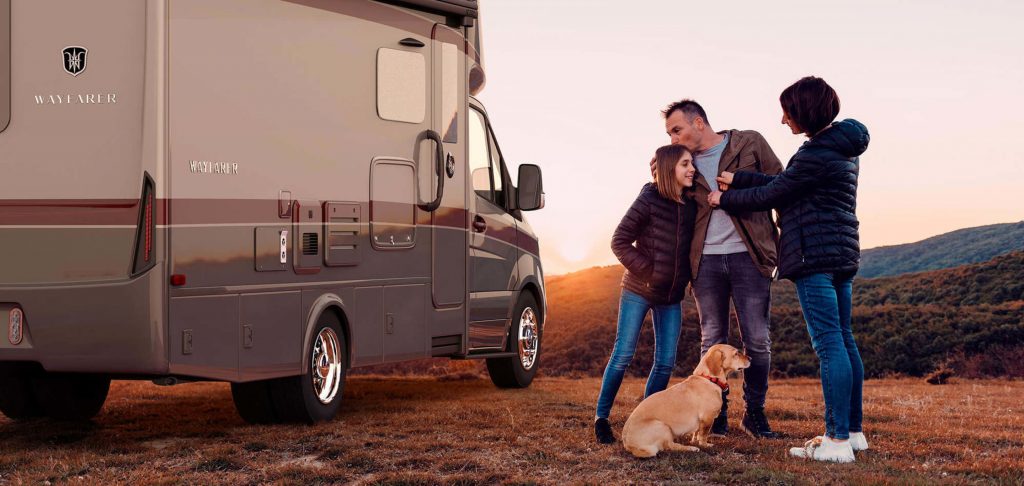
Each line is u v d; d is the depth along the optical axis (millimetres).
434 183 7727
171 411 7902
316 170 6621
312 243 6586
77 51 5758
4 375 6988
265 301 6238
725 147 5969
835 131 5375
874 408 8156
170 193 5664
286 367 6422
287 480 4988
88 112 5723
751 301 5961
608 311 38062
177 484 4977
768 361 6066
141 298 5590
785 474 4906
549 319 38125
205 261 5836
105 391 7445
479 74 8766
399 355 7414
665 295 5898
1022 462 5398
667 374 6023
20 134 5801
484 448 5934
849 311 5762
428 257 7695
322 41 6695
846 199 5473
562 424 6918
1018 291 40531
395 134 7305
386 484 4906
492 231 9055
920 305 38750
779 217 5586
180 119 5742
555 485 4918
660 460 5406
